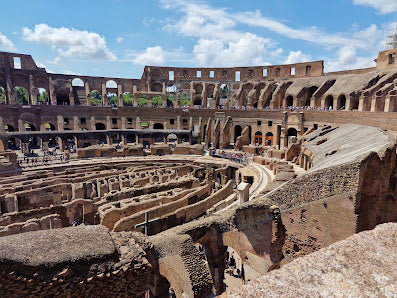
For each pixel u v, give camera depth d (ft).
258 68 263.49
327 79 216.74
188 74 282.56
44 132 181.57
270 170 153.89
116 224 77.15
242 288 18.31
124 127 231.09
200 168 163.53
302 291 17.54
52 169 150.00
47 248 33.40
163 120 241.96
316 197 68.95
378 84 168.86
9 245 32.24
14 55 227.61
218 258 63.52
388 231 24.09
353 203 63.98
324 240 68.33
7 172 137.59
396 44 243.40
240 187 77.15
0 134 166.20
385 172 70.13
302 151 149.59
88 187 119.96
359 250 21.36
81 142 192.95
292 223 71.51
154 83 278.87
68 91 250.57
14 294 30.14
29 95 236.43
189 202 100.99
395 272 18.78
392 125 133.28
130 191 110.11
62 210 95.71
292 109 212.84
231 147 223.51
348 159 72.02
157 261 50.39
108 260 35.12
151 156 188.96
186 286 45.85
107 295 35.04
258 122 230.07
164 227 84.89
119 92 257.55
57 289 31.71
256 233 58.03
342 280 18.28
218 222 62.69
